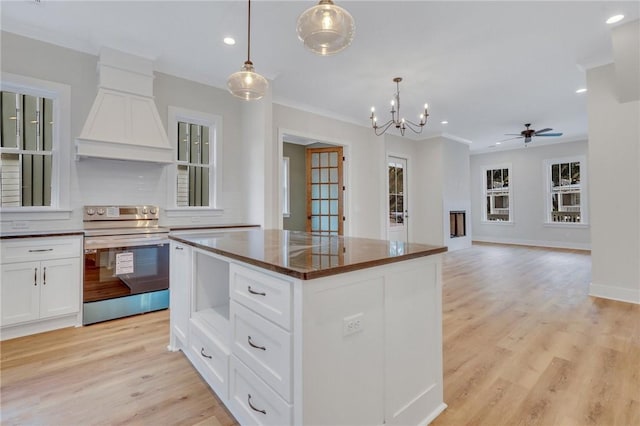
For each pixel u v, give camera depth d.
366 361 1.35
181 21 2.81
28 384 1.94
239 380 1.54
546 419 1.61
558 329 2.73
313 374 1.17
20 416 1.65
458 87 4.32
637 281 3.36
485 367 2.12
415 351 1.58
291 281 1.18
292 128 5.02
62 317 2.81
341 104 5.04
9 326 2.56
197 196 4.37
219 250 1.64
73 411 1.69
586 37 3.06
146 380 1.98
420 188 7.41
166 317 3.10
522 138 7.38
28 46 2.92
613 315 3.04
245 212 4.31
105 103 3.10
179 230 3.50
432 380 1.67
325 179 6.18
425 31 2.95
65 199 3.08
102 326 2.86
